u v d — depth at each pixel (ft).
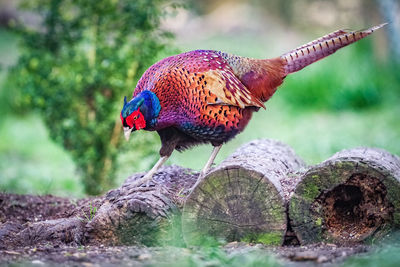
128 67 40.55
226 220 25.26
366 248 23.39
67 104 41.50
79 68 40.96
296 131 70.33
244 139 68.74
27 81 41.65
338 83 86.12
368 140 59.52
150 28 41.45
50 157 65.92
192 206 25.46
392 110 74.64
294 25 147.64
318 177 24.77
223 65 28.07
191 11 48.57
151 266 21.43
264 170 25.67
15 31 43.09
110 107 41.14
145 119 27.30
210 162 29.30
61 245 26.25
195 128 27.91
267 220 24.98
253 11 156.35
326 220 25.08
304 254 22.56
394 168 25.95
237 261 21.53
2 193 34.14
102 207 27.30
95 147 41.88
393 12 77.66
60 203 33.96
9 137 75.66
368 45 90.17
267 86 29.45
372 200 24.66
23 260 22.48
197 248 24.66
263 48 128.88
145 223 25.95
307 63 29.53
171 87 27.35
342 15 114.52
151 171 28.89
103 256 23.17
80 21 42.04
